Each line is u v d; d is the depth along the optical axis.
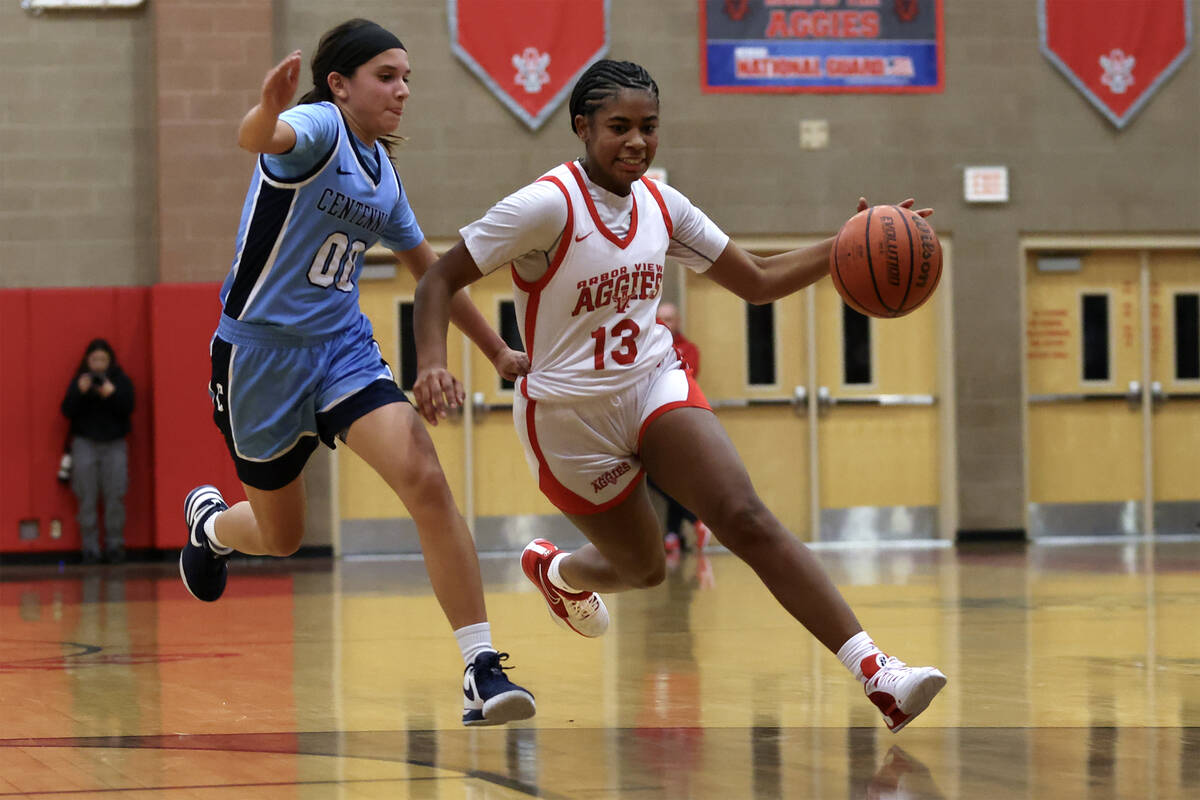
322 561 14.38
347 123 4.22
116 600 10.08
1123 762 3.69
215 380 4.27
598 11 14.98
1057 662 5.85
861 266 4.19
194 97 14.43
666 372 4.32
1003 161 15.52
